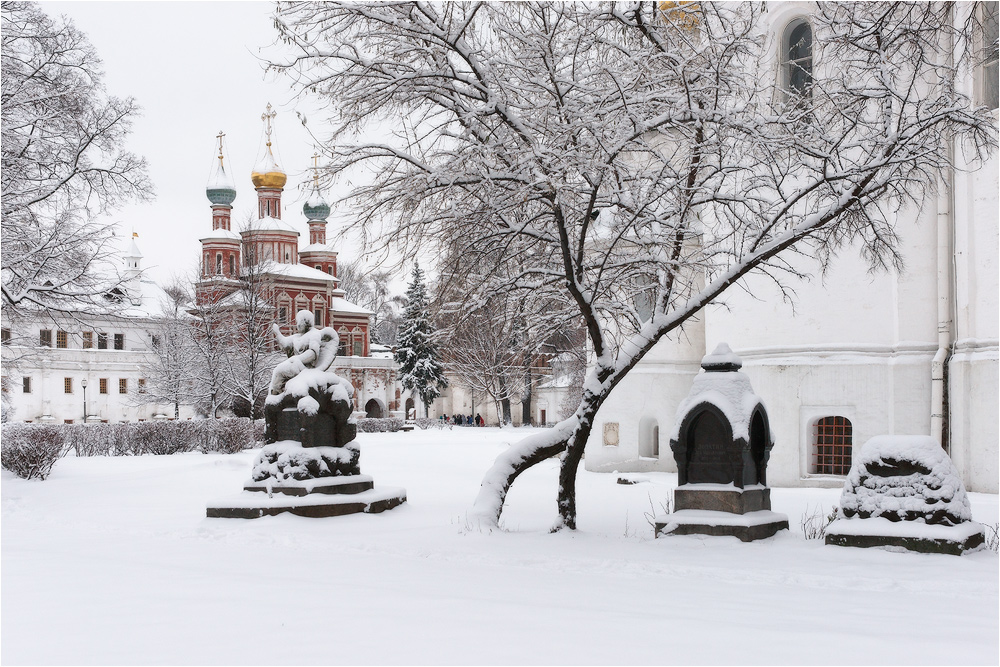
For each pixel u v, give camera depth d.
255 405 50.62
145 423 38.28
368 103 12.79
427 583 9.33
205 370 52.47
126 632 6.79
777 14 22.09
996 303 19.59
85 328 27.86
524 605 7.87
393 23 12.30
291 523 15.12
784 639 6.47
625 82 12.82
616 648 6.14
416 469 28.19
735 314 23.55
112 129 24.31
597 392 14.12
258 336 51.41
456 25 12.70
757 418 13.41
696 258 15.38
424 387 80.06
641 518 16.56
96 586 9.03
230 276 68.62
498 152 12.59
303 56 12.28
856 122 12.65
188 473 26.00
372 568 10.55
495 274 14.30
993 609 8.03
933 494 11.52
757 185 13.61
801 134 12.88
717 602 8.23
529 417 74.94
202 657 5.96
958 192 20.36
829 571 10.07
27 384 79.81
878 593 8.93
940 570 10.11
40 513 17.44
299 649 6.15
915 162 12.52
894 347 21.31
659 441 26.39
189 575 9.84
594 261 14.52
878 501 11.81
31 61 24.05
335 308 90.25
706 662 5.77
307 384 16.86
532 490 22.36
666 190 13.11
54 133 23.91
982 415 19.58
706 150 13.16
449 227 13.12
